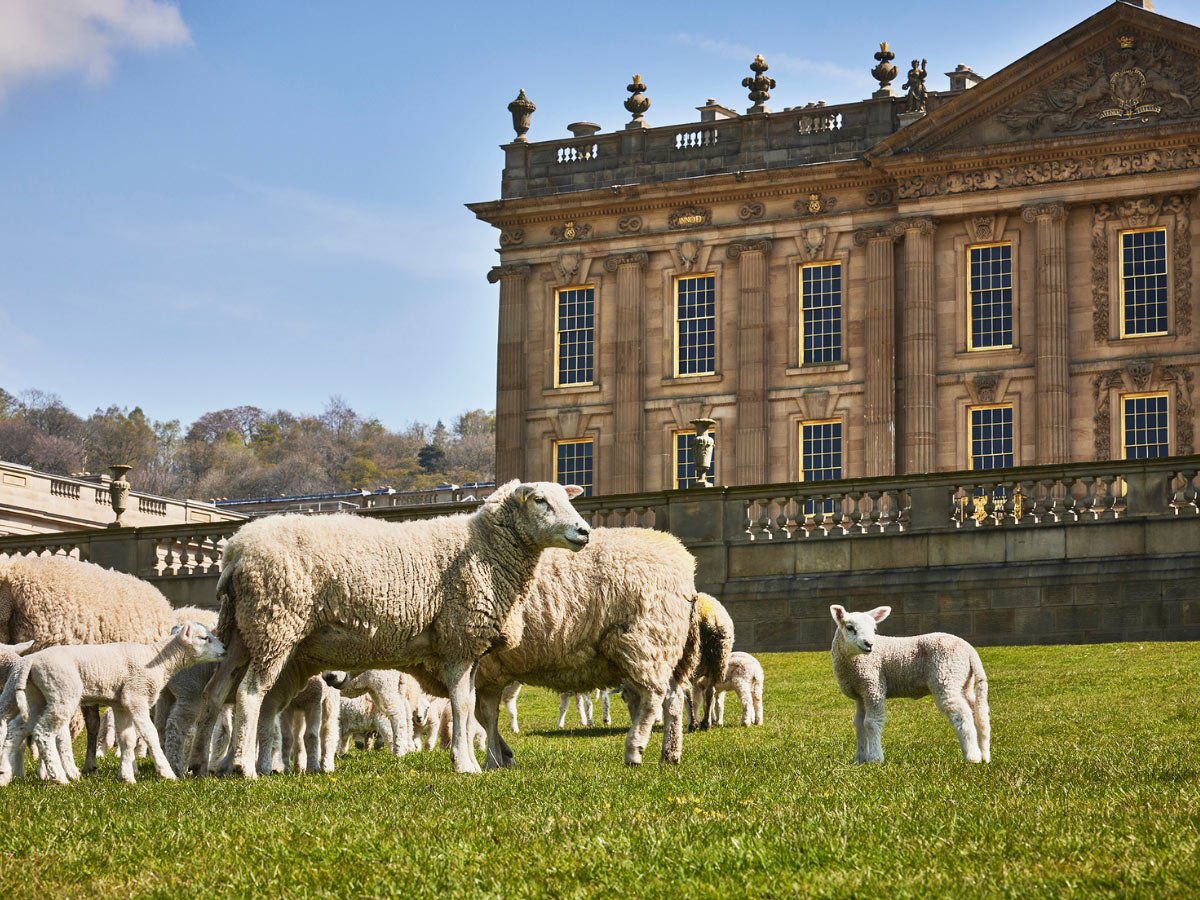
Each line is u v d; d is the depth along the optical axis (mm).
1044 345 57219
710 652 25641
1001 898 9391
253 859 11250
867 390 59750
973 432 58500
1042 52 57406
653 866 10539
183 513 75500
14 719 17266
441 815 13008
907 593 38969
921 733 22641
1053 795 13352
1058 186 57656
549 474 64562
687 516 41438
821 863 10477
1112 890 9445
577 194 64062
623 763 18453
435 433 194125
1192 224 56500
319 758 18500
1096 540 37500
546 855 10984
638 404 63312
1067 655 32250
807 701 29406
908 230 59438
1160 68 56688
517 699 33094
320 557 17094
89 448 167875
